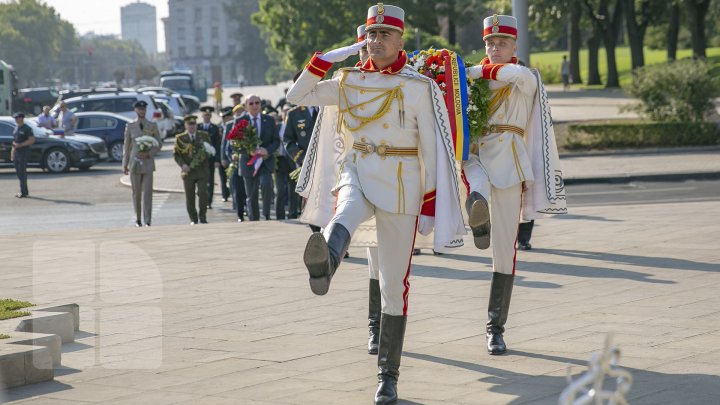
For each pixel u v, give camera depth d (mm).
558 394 5980
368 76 6117
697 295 8922
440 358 7020
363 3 55406
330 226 5832
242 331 8117
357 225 5934
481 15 60188
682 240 12281
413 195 6109
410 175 6109
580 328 7770
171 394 6309
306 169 6664
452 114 6520
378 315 7301
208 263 11680
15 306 8336
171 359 7238
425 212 6230
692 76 29078
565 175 23172
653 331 7559
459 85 6547
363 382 6477
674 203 16875
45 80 178125
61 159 31188
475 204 6277
